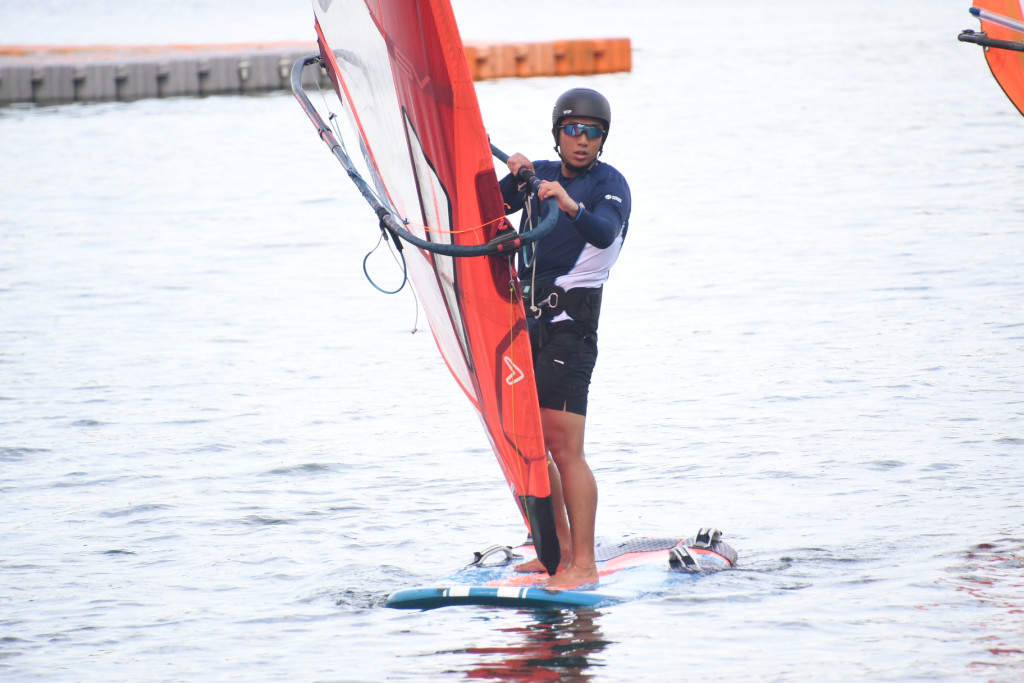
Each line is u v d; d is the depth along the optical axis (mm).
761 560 23312
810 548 23812
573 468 22422
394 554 24812
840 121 109750
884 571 22422
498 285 21281
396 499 28406
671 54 185375
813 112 117312
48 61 157000
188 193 87062
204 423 35469
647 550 24078
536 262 22609
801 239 60688
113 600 22594
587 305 22422
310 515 27391
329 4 24953
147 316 50531
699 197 76312
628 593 21641
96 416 36312
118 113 138875
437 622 21016
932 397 34531
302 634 20750
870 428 32031
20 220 76750
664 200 76000
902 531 24500
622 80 156000
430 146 22000
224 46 176250
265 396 38438
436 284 23359
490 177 20922
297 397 38250
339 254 63688
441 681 18594
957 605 20719
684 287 51938
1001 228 59500
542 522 22016
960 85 130500
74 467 31422
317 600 22344
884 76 143750
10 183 93062
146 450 32844
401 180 24016
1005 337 40531
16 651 20312
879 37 195750
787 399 35344
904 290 48406
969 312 44219
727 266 55656
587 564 22375
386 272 58688
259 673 19188
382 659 19531
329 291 54781
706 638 19797
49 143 116438
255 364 42625
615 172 22875
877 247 57281
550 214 21234
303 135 118250
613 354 42125
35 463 31812
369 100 24281
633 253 60062
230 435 34156
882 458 29469
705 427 33188
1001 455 29203
